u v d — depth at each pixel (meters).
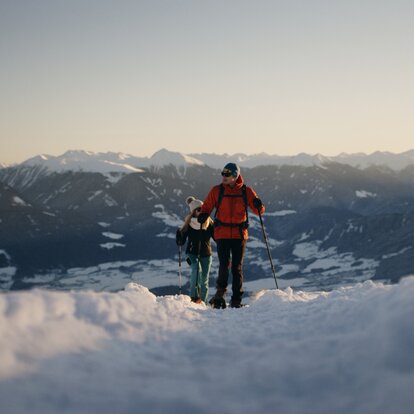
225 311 6.53
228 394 2.62
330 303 4.94
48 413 2.15
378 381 2.50
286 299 6.88
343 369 2.72
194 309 6.14
